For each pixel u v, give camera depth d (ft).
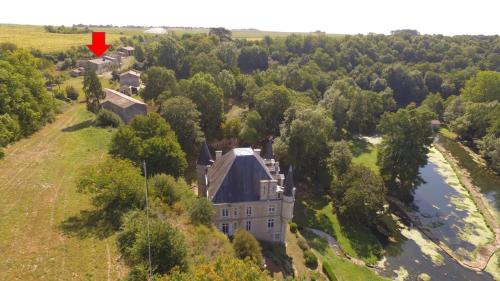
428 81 633.20
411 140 309.83
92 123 321.32
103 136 290.56
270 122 392.68
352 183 268.00
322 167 317.22
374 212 258.78
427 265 229.66
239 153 225.35
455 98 526.98
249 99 454.40
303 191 306.14
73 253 141.90
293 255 216.74
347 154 303.68
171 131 272.72
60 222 162.61
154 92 396.78
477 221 282.77
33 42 604.49
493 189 336.29
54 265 134.62
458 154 417.90
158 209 173.17
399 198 312.29
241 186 217.97
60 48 580.71
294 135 304.71
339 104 433.89
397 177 322.55
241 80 494.18
